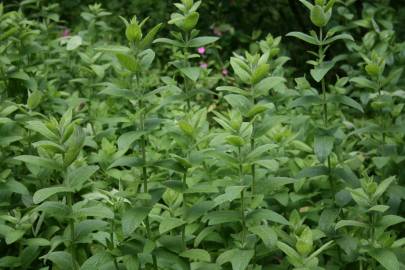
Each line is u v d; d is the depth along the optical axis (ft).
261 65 9.36
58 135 8.32
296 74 25.39
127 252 8.41
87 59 15.70
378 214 9.59
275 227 10.40
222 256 8.95
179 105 16.06
